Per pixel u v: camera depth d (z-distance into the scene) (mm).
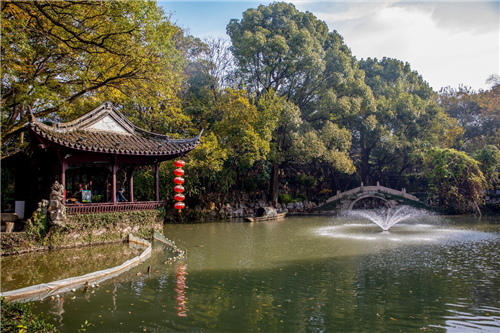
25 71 12508
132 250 14664
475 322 7363
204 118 31234
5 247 13703
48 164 16703
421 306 8297
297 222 28031
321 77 37531
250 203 36625
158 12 13188
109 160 16953
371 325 7238
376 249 15461
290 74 35406
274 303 8492
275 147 34031
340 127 39000
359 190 38375
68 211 15266
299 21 38281
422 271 11445
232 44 39156
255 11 36500
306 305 8367
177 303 8430
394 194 37875
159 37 13398
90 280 10312
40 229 14539
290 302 8570
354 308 8172
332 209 38531
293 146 32500
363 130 40656
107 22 12594
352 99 35625
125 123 17984
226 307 8203
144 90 15508
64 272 11078
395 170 47812
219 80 36406
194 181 28562
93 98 19188
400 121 41000
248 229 23203
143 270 11562
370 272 11359
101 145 15695
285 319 7531
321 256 13945
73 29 12688
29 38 12852
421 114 41875
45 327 6359
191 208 30844
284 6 37844
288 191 42531
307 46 33656
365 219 30391
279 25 37531
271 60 34062
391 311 7988
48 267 11727
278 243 17203
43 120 21641
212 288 9617
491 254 14164
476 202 33062
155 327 7062
